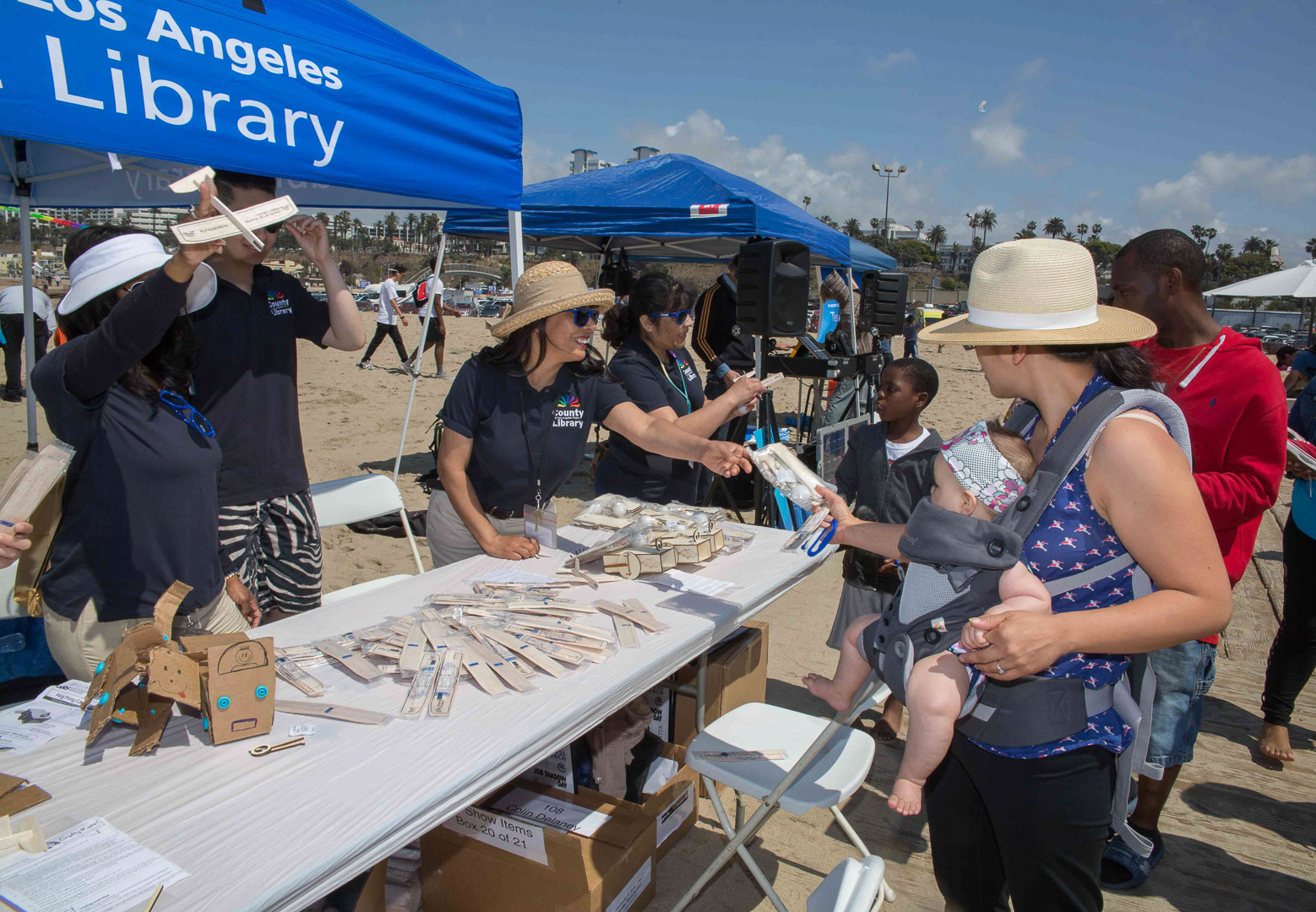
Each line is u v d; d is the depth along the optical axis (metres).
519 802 2.38
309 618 2.14
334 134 3.03
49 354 1.99
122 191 4.44
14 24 2.14
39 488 1.70
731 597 2.32
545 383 2.80
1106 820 1.55
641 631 2.06
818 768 2.21
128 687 1.57
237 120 2.69
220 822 1.27
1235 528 2.44
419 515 6.02
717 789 3.05
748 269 3.95
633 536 2.52
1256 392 2.30
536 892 2.18
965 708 1.54
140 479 2.05
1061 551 1.45
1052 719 1.48
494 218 6.11
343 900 1.86
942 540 1.47
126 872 1.14
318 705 1.64
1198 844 2.94
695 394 4.29
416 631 1.96
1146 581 1.47
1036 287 1.48
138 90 2.41
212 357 2.70
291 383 2.97
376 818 1.28
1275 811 3.15
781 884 2.63
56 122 2.22
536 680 1.77
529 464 2.81
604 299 2.62
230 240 2.61
